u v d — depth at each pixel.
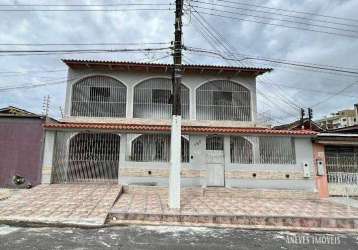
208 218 10.14
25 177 14.86
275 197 14.91
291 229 9.71
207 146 15.59
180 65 11.70
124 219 9.90
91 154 15.22
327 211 11.62
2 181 14.80
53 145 15.05
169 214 10.06
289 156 15.69
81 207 10.66
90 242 7.26
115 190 13.66
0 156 15.01
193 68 19.94
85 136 15.36
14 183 14.77
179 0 11.97
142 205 11.46
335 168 16.05
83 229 8.54
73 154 15.16
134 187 14.53
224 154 15.41
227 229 9.36
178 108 11.53
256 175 15.29
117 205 11.28
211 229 9.26
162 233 8.48
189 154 15.27
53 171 14.91
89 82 19.92
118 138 15.45
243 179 15.21
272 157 15.61
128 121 19.45
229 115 20.38
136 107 19.86
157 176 14.91
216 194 14.70
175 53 11.74
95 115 19.50
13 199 11.66
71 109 19.38
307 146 15.88
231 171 15.24
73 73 19.84
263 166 15.39
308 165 15.59
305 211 11.52
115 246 7.02
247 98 20.72
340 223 10.33
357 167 16.22
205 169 15.20
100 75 19.92
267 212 11.07
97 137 15.39
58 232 8.08
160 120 19.73
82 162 15.14
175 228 9.16
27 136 15.25
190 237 8.16
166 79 20.33
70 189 13.65
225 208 11.59
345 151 16.31
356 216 10.70
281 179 15.35
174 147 11.37
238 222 10.19
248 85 20.80
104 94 19.88
